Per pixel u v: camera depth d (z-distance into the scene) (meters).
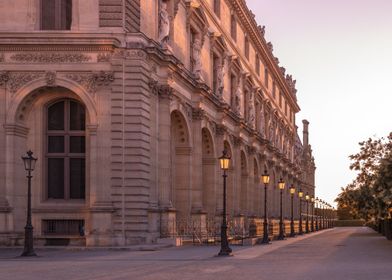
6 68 40.62
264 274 22.91
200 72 55.00
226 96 67.25
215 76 63.38
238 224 64.88
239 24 75.75
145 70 41.78
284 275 22.48
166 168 45.00
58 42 40.25
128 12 41.50
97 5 40.84
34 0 41.22
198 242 47.50
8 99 40.69
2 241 39.78
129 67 40.84
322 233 95.62
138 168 40.50
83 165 42.31
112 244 39.53
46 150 42.31
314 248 43.91
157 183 44.28
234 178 68.31
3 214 40.09
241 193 75.50
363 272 23.81
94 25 40.69
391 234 61.84
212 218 59.12
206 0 58.97
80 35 40.28
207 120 57.47
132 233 40.25
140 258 31.44
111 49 40.47
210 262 29.20
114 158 40.34
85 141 42.12
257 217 81.50
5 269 24.86
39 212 41.34
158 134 44.81
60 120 42.47
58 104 42.47
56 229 41.41
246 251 39.62
